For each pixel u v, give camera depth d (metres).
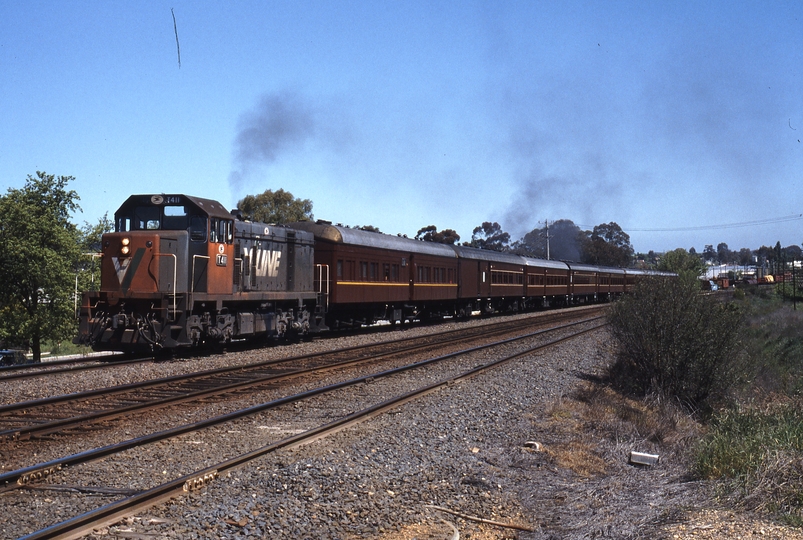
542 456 9.02
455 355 18.11
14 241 32.59
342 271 24.67
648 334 15.34
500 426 10.47
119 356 17.69
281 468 7.39
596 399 13.45
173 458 7.74
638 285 16.77
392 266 28.33
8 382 12.78
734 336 15.20
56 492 6.46
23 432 8.64
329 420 10.21
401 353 18.73
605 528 6.31
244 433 9.16
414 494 7.00
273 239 20.67
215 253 17.44
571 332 27.44
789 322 30.83
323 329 23.78
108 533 5.39
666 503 7.14
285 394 12.29
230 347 19.84
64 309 33.81
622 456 9.61
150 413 10.27
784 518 6.36
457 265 34.69
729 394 15.18
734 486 7.39
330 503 6.45
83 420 9.46
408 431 9.53
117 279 16.44
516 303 43.91
